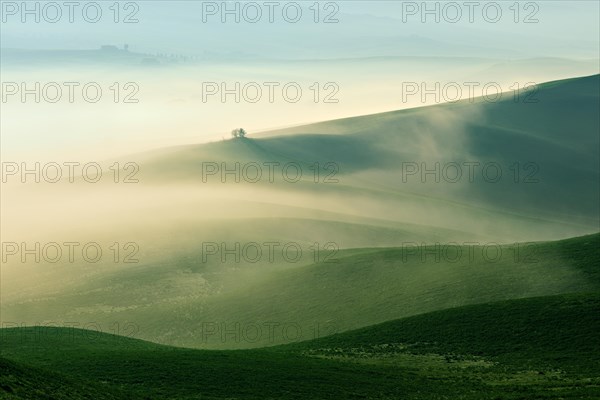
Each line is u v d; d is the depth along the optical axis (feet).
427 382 255.09
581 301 341.00
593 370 263.70
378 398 231.71
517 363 282.56
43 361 264.52
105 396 191.01
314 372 263.49
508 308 345.92
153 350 303.48
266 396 227.81
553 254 509.76
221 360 274.98
